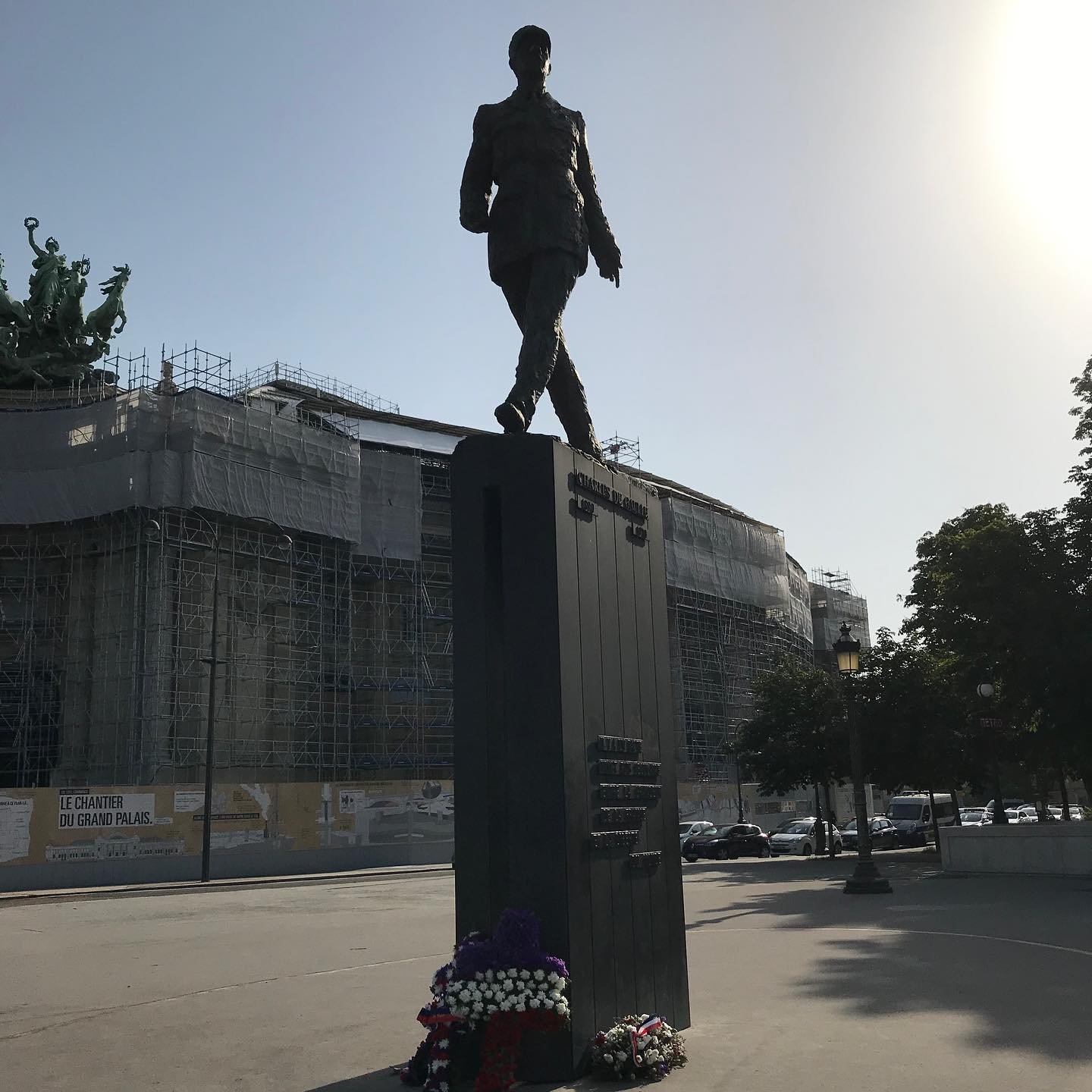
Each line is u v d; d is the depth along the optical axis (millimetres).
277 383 51969
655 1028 6504
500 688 6566
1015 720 30594
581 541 7043
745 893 21734
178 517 40719
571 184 7508
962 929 13875
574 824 6422
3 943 16359
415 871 37281
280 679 42875
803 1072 6359
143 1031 8719
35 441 41188
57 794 31938
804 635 75688
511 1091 5891
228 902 24234
